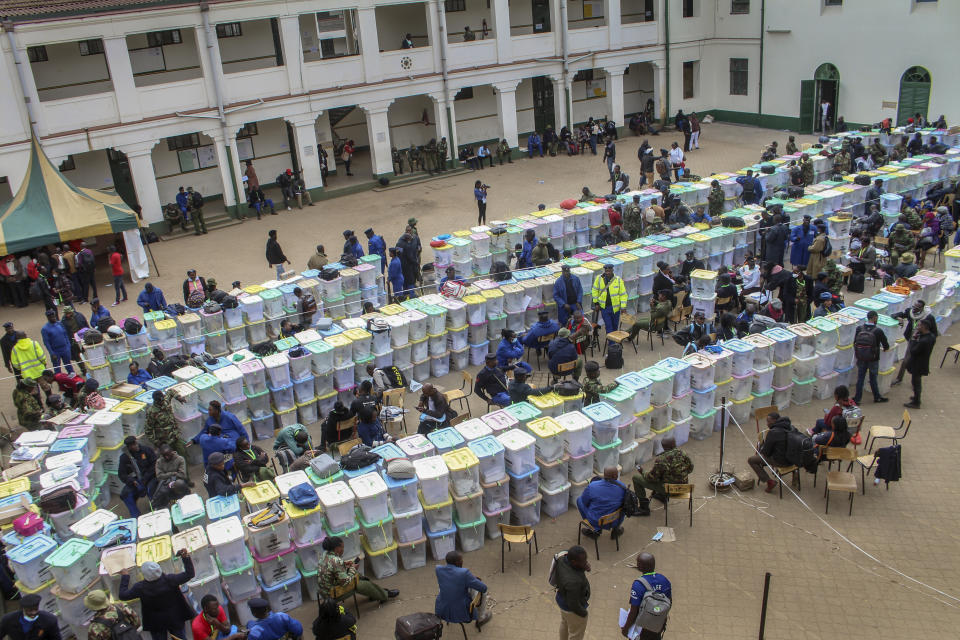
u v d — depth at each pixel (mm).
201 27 26719
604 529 10562
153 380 13773
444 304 15672
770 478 11562
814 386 14047
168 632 8766
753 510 11141
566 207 21266
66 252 21859
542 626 9188
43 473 11484
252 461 11766
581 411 11445
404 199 30109
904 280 15320
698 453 12664
